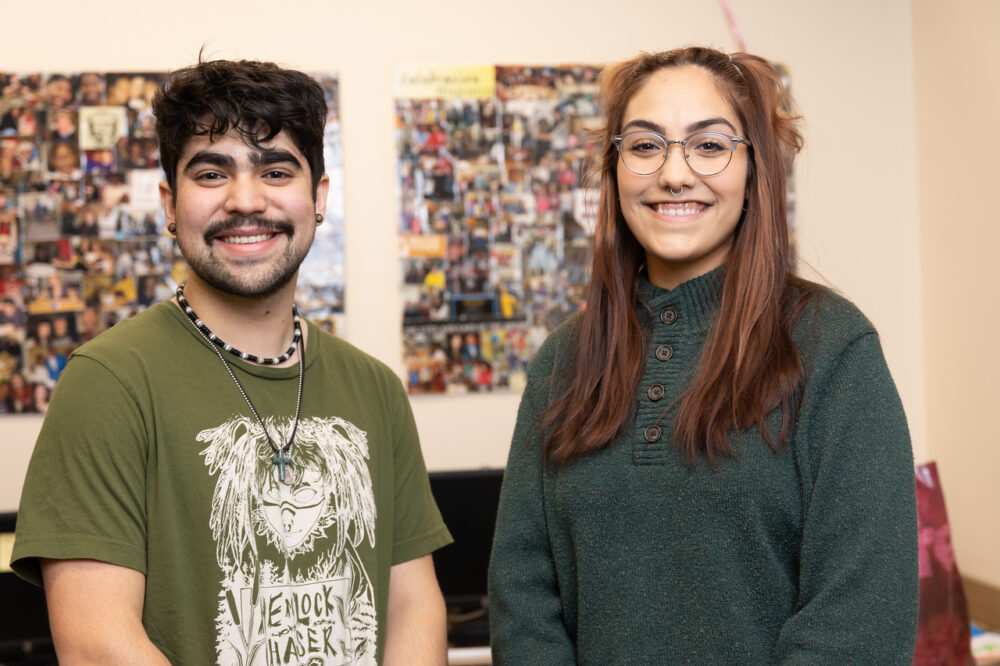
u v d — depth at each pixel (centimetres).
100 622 121
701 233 135
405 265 279
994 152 258
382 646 143
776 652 118
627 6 287
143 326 136
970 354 271
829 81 292
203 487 129
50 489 124
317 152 144
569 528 138
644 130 137
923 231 292
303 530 135
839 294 143
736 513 124
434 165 280
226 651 127
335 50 278
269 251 136
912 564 117
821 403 123
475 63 282
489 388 282
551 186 283
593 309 146
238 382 137
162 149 139
